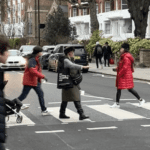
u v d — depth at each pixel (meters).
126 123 8.64
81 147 6.54
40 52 9.43
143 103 10.97
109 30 54.44
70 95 8.99
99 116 9.52
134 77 20.78
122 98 12.82
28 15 79.56
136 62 29.84
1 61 3.75
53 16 51.91
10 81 19.14
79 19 62.47
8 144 6.77
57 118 9.33
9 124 8.53
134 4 32.00
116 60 32.91
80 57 26.08
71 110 10.47
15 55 29.33
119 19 50.09
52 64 26.70
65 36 51.31
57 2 73.56
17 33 82.69
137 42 29.73
